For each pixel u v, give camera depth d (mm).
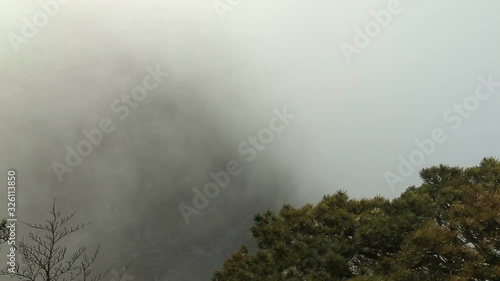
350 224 9633
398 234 8984
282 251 9617
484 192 9211
